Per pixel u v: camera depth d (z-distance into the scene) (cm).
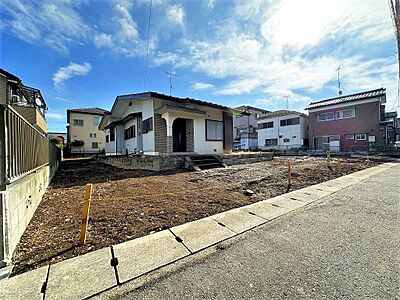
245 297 182
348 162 1315
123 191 569
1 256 229
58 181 771
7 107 261
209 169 920
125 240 296
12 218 259
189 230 329
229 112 1352
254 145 3447
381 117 2223
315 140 2527
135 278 213
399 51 859
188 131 1194
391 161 1448
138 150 1234
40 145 529
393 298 177
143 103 1191
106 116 1691
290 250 263
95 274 219
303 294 184
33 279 211
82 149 3084
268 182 693
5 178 252
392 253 249
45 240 294
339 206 450
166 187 609
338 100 2430
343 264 229
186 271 223
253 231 325
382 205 446
